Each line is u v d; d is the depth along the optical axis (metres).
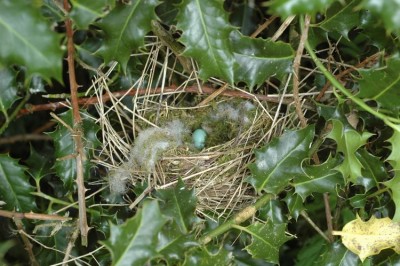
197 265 0.61
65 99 0.70
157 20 0.64
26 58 0.53
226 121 0.71
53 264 0.68
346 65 0.67
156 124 0.70
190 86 0.69
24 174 0.66
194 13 0.60
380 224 0.66
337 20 0.65
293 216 0.67
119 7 0.60
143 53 0.67
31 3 0.53
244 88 0.70
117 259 0.58
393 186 0.64
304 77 0.69
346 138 0.64
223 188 0.69
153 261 0.62
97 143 0.67
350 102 0.66
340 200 0.70
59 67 0.53
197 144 0.71
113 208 0.69
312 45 0.66
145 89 0.69
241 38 0.63
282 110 0.70
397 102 0.62
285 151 0.65
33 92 0.66
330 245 0.68
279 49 0.63
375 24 0.63
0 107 0.64
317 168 0.66
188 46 0.60
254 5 0.71
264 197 0.66
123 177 0.69
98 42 0.66
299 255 0.74
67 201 0.69
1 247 0.65
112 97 0.68
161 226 0.59
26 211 0.67
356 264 0.67
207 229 0.66
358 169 0.64
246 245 0.68
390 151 0.67
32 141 0.74
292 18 0.64
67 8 0.59
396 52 0.60
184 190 0.65
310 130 0.65
